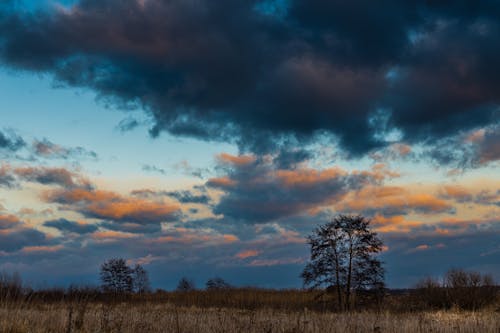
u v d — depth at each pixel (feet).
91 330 41.83
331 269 139.85
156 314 56.75
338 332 50.49
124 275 184.96
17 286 50.34
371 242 139.54
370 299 131.54
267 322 54.39
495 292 116.57
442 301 116.78
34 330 38.93
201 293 150.82
